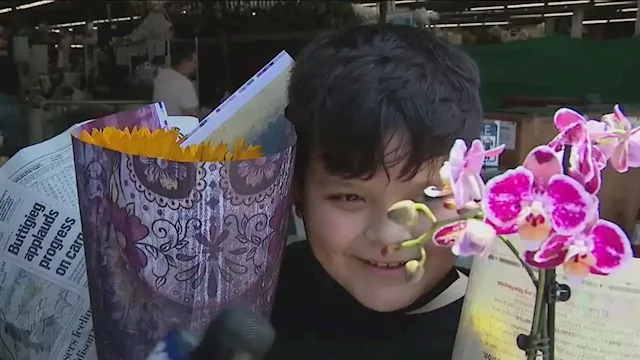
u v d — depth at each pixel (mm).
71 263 649
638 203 949
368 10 2355
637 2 2494
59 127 2340
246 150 595
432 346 684
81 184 542
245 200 521
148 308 534
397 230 571
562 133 417
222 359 510
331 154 583
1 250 661
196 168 497
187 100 2637
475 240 383
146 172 503
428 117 557
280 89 649
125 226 521
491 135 1093
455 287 703
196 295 526
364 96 560
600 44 2191
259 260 548
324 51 623
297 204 655
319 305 698
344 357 688
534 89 2176
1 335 681
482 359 558
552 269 428
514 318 534
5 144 1957
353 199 603
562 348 510
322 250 640
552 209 383
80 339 646
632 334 496
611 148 439
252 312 534
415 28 671
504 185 390
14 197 668
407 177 569
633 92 2113
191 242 513
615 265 390
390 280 622
